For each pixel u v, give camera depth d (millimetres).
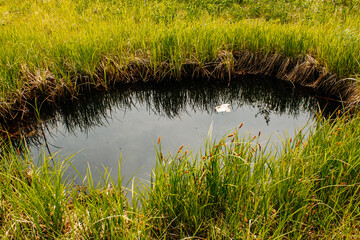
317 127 3363
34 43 5578
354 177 2779
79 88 5371
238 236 2371
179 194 2613
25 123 4699
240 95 6078
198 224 2594
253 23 6559
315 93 5398
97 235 2281
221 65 5859
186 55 5926
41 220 2611
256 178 2703
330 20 6582
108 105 5648
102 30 6223
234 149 2803
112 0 8195
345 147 2908
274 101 5863
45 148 4199
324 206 2652
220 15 7520
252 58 6039
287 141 3125
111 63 5668
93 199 2516
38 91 5035
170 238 2574
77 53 5355
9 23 6957
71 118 5277
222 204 2773
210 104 5781
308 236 2469
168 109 5652
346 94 4910
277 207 2736
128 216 2557
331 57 5125
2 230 2410
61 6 8117
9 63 4859
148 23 6676
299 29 5957
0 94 4559
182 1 8203
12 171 2938
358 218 2570
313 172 2787
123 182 3406
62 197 2594
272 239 2273
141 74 5820
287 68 5809
